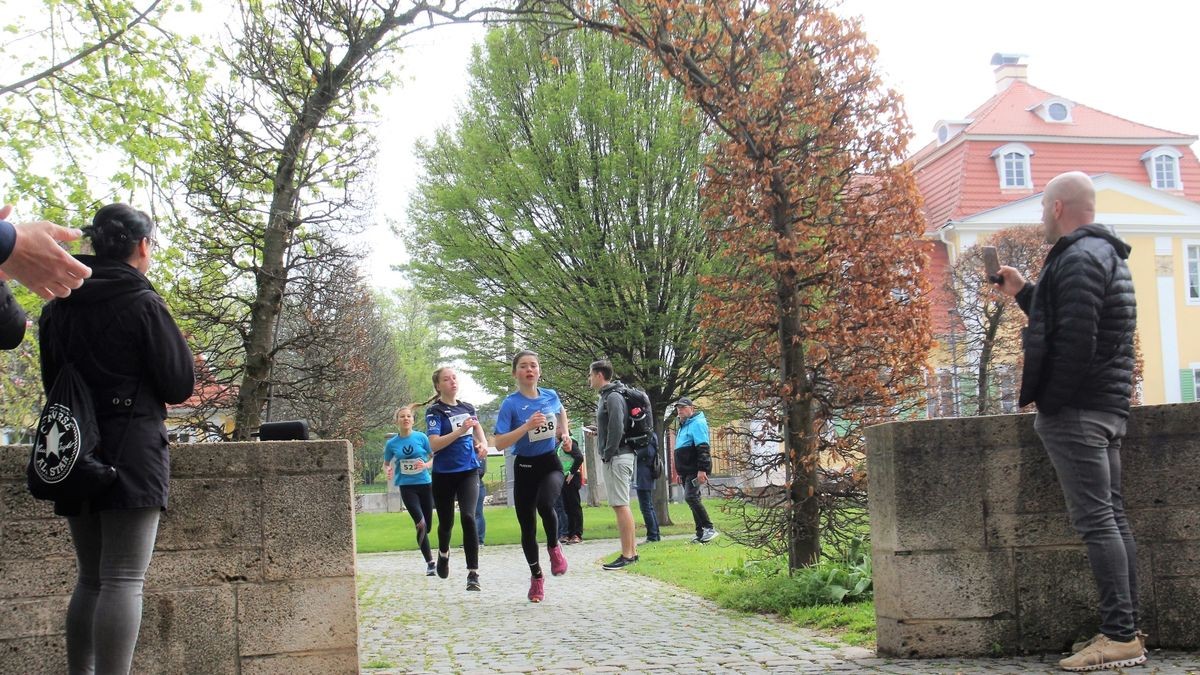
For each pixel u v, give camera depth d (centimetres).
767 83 862
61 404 410
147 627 520
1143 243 4369
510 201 2230
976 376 2667
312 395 1538
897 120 862
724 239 915
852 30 860
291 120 1141
